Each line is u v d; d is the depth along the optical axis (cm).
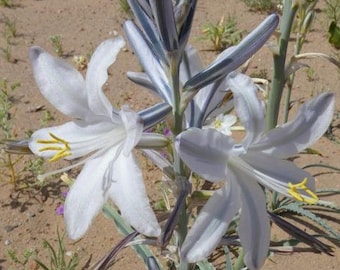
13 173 48
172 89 20
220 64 19
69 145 20
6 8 75
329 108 19
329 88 61
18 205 47
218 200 18
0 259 43
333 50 67
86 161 20
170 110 19
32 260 42
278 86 34
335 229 45
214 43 67
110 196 18
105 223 46
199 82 19
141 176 18
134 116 17
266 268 42
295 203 44
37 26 71
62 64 20
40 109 57
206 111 22
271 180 19
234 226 26
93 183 19
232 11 75
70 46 68
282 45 33
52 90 20
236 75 19
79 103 20
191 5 19
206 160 18
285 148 19
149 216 18
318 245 21
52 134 20
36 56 20
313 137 19
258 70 63
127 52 67
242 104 18
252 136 19
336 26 67
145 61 21
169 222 18
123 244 22
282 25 33
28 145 21
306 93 60
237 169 19
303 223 46
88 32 71
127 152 17
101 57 19
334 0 75
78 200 19
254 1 75
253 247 19
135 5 20
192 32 71
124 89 61
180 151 17
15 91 60
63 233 45
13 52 66
